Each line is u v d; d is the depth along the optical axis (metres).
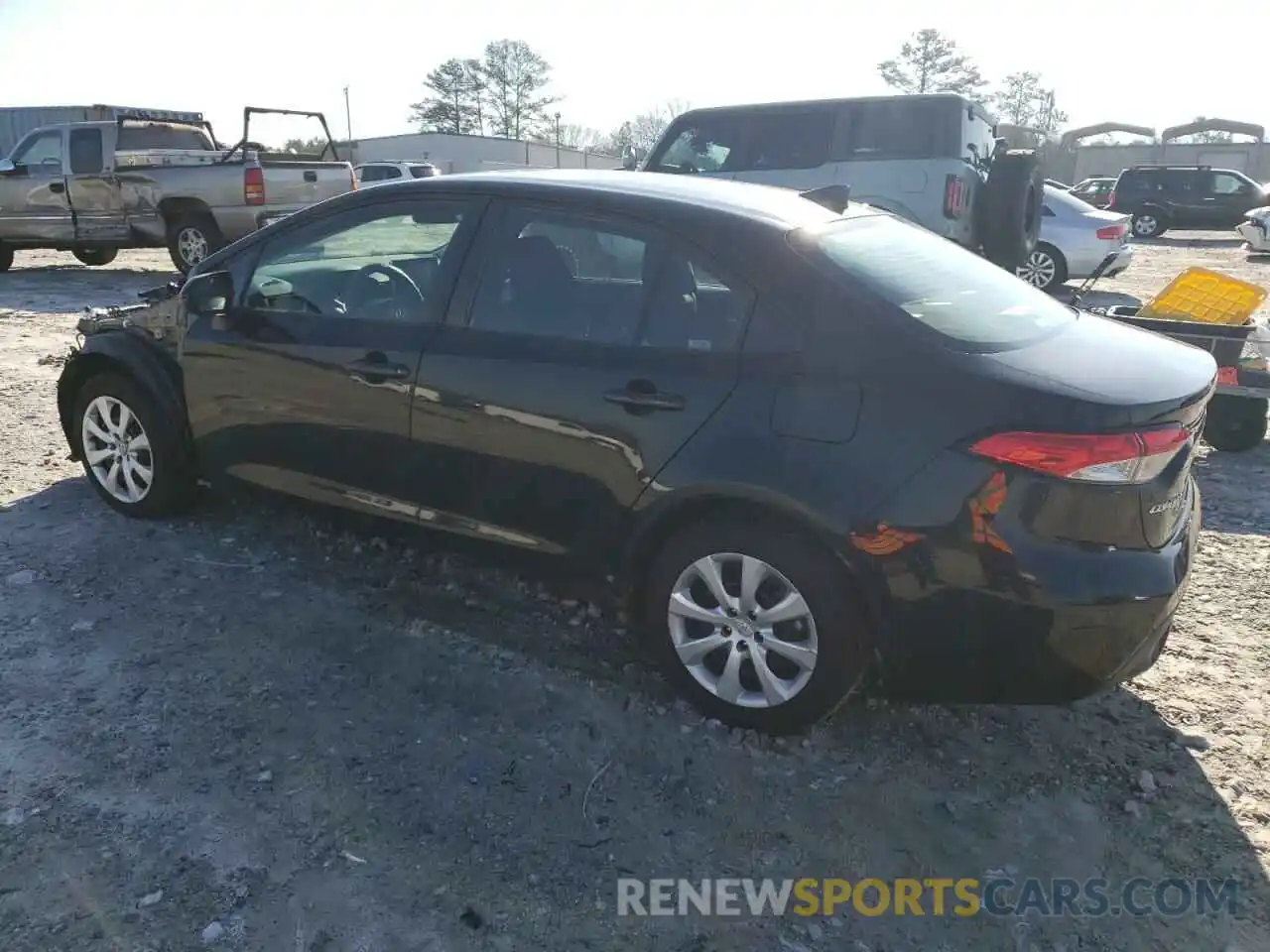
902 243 3.58
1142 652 2.87
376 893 2.54
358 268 3.91
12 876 2.54
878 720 3.34
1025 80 73.12
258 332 4.08
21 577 4.11
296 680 3.45
